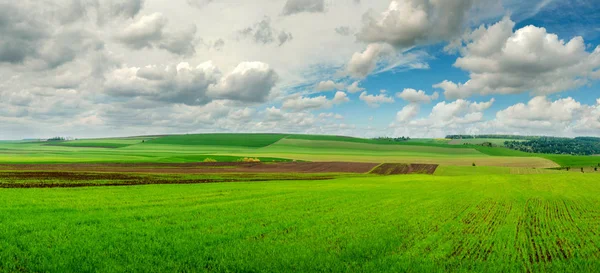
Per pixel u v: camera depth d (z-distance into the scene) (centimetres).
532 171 10044
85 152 16212
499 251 1460
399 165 11075
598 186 5259
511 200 3309
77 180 4688
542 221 2205
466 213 2456
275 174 7206
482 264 1276
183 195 3209
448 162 13650
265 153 17100
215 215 2161
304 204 2758
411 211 2483
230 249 1393
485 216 2345
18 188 3553
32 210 2211
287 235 1650
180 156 11844
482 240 1638
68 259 1232
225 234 1647
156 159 11044
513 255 1406
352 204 2814
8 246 1367
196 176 6053
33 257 1241
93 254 1300
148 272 1132
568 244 1612
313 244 1484
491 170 10100
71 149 19175
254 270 1167
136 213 2183
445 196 3566
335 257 1300
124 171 6838
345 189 4106
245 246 1443
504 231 1838
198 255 1313
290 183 4984
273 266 1204
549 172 9838
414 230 1822
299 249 1399
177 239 1530
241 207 2522
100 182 4531
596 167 11888
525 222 2159
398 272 1162
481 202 3111
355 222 2009
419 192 3950
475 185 5153
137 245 1427
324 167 10031
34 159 10356
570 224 2125
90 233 1625
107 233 1628
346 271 1157
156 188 3822
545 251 1491
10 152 16000
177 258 1277
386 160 14150
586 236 1783
